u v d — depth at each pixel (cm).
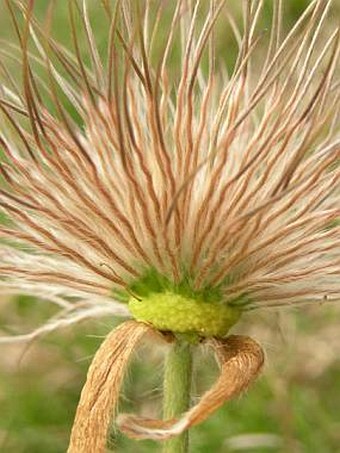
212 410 11
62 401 21
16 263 13
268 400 20
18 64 16
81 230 12
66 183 12
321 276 12
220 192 12
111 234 12
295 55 13
